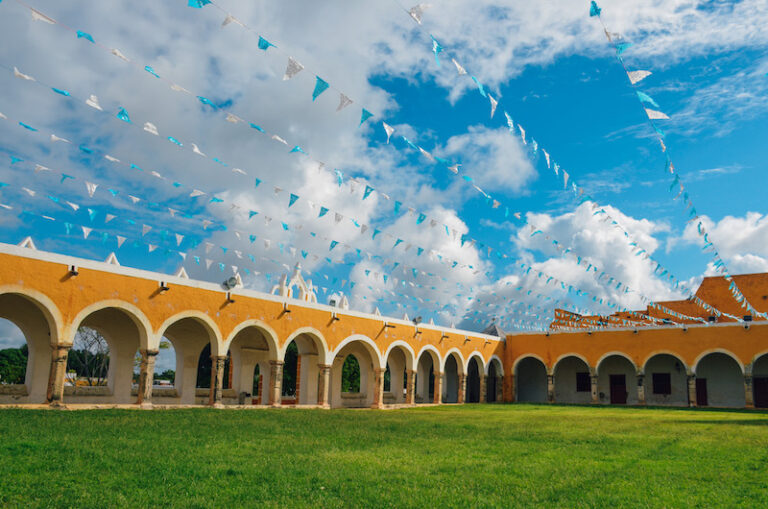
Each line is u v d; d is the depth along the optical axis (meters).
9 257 15.72
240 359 26.52
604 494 6.88
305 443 10.98
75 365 40.75
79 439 10.23
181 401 23.70
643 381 33.41
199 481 7.12
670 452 10.73
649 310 37.62
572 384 38.19
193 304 20.45
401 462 8.95
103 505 5.87
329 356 25.78
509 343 38.78
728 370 33.09
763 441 12.69
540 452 10.45
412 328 31.00
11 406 15.58
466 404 33.06
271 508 5.91
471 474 8.01
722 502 6.60
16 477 6.94
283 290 25.48
